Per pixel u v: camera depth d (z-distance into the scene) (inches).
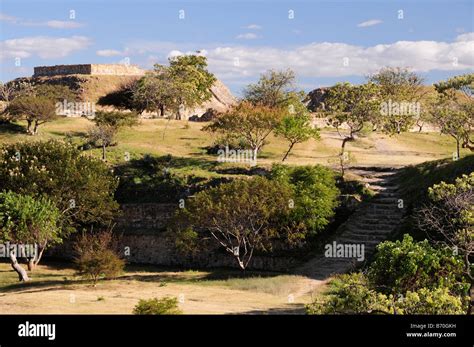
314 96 4667.8
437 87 2711.6
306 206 1732.3
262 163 2311.8
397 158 2442.2
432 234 1562.5
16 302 1282.0
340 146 2751.0
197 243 1809.8
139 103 4266.7
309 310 932.6
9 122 3026.6
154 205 2121.1
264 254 1836.9
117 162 2406.5
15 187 1914.4
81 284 1590.8
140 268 1914.4
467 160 1830.7
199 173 2207.2
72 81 5349.4
